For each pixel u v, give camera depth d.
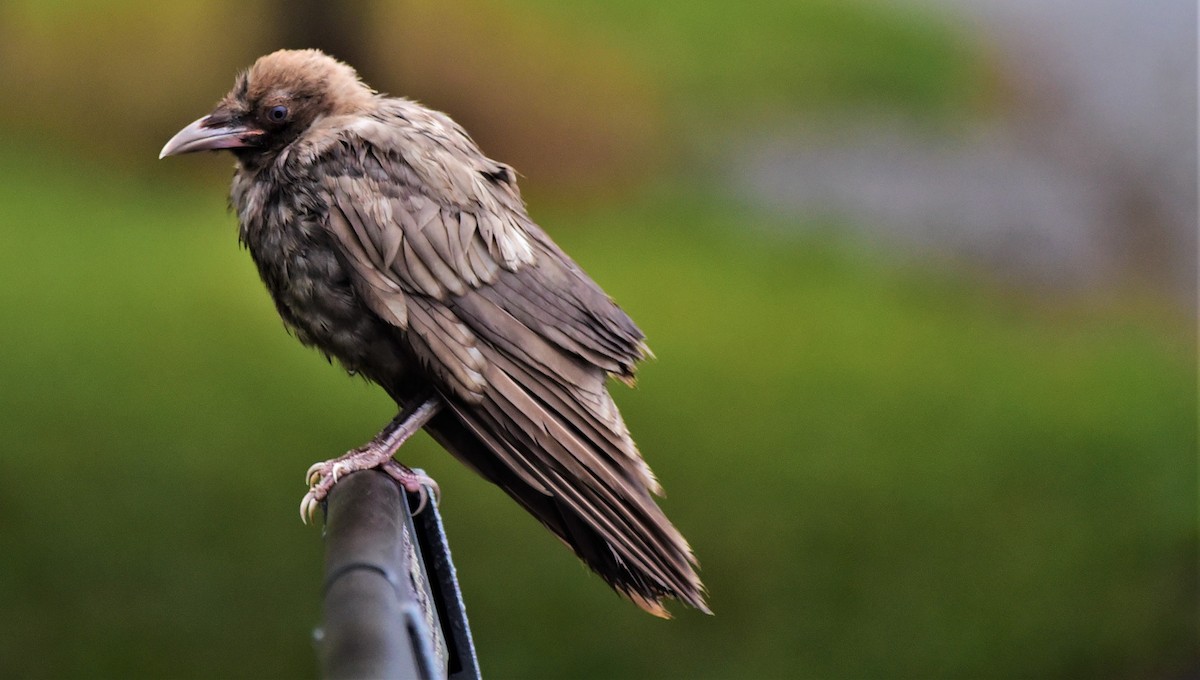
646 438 14.66
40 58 23.45
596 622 12.23
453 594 4.97
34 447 13.17
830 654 12.47
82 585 11.95
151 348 15.12
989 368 17.73
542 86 23.92
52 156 22.02
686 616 12.59
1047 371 17.97
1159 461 15.85
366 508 4.00
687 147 23.61
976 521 14.30
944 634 12.91
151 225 19.34
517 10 24.81
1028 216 22.91
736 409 15.40
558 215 21.83
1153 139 25.36
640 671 12.00
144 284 16.81
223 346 15.22
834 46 26.64
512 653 11.98
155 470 13.11
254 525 12.66
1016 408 16.58
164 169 22.36
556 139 23.58
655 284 18.86
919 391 16.62
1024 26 28.58
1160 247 23.39
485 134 23.42
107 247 18.08
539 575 12.55
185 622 11.76
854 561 13.45
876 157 23.89
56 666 11.31
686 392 15.59
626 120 23.97
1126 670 13.07
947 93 26.30
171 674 11.41
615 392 15.43
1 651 11.36
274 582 12.10
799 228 21.83
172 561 12.19
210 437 13.62
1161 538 14.47
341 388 14.58
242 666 11.52
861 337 17.92
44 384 14.14
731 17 26.64
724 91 24.92
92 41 23.58
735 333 17.39
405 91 23.22
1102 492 15.30
